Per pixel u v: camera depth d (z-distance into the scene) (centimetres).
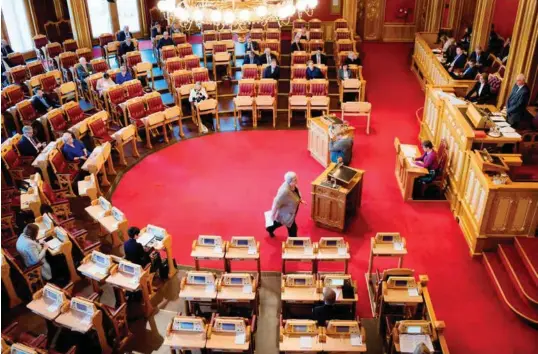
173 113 1540
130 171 1405
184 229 1172
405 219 1181
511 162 1091
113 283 902
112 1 2245
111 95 1608
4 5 2066
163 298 979
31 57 2209
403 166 1264
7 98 1625
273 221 1102
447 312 938
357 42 2198
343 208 1108
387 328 848
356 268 1048
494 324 913
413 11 2277
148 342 880
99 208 1126
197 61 1853
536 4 1238
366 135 1551
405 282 874
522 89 1195
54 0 2281
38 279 962
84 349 857
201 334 796
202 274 889
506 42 1717
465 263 1051
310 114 1666
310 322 792
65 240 984
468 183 1116
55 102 1664
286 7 868
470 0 2119
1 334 822
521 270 973
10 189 1210
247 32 1989
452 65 1716
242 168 1408
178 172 1396
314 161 1434
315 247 971
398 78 1955
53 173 1295
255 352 859
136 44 2048
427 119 1466
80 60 1798
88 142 1499
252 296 870
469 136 1111
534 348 870
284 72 1962
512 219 1013
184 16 871
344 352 784
